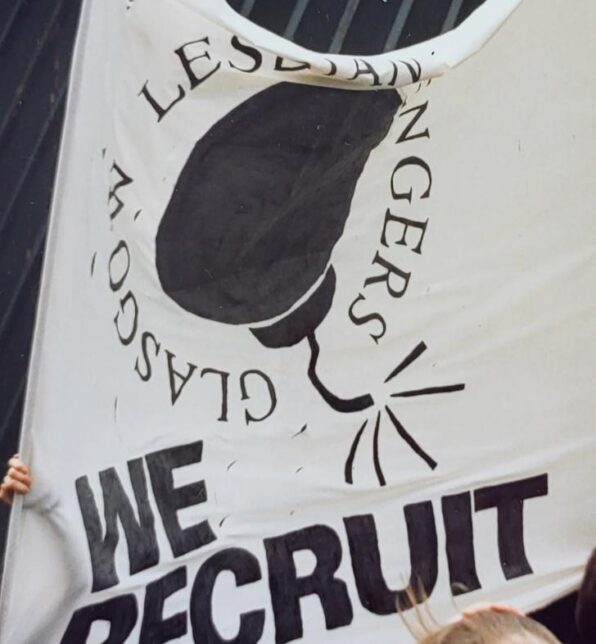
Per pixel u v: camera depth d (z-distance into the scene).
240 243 3.07
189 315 3.00
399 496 3.16
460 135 3.30
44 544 2.75
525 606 3.20
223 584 2.96
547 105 3.37
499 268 3.31
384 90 3.21
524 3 3.37
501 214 3.32
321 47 4.14
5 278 4.46
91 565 2.77
